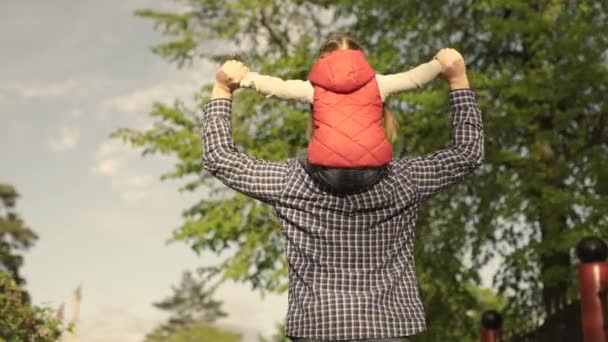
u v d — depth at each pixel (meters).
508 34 12.99
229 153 1.94
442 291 14.30
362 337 1.72
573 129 13.02
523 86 12.05
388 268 1.81
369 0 14.32
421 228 14.19
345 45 1.88
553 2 12.96
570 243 10.91
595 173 11.20
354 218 1.80
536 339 9.33
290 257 1.84
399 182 1.85
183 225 14.12
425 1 14.42
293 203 1.83
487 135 12.97
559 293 12.88
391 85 1.87
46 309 9.70
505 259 11.95
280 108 14.31
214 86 2.03
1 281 9.60
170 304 93.38
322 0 16.23
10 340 9.39
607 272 5.39
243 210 14.43
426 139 13.36
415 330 1.78
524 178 12.23
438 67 1.95
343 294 1.76
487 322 9.72
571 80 11.56
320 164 1.72
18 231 41.47
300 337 1.76
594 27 11.28
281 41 16.17
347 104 1.72
